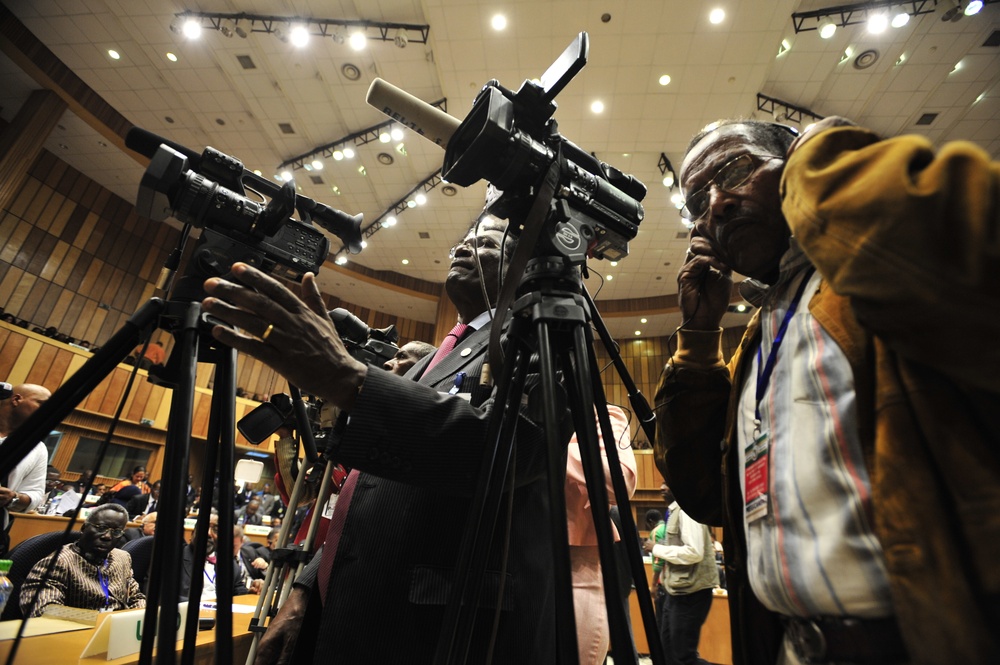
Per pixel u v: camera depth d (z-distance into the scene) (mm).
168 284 741
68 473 9211
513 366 633
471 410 684
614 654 450
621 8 5871
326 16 6492
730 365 906
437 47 6492
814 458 504
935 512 385
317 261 838
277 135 8586
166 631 515
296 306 597
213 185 765
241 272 566
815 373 539
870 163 434
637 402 812
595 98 7121
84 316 10375
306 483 1626
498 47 6426
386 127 8180
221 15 6617
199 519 678
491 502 583
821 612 477
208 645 1489
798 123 7340
